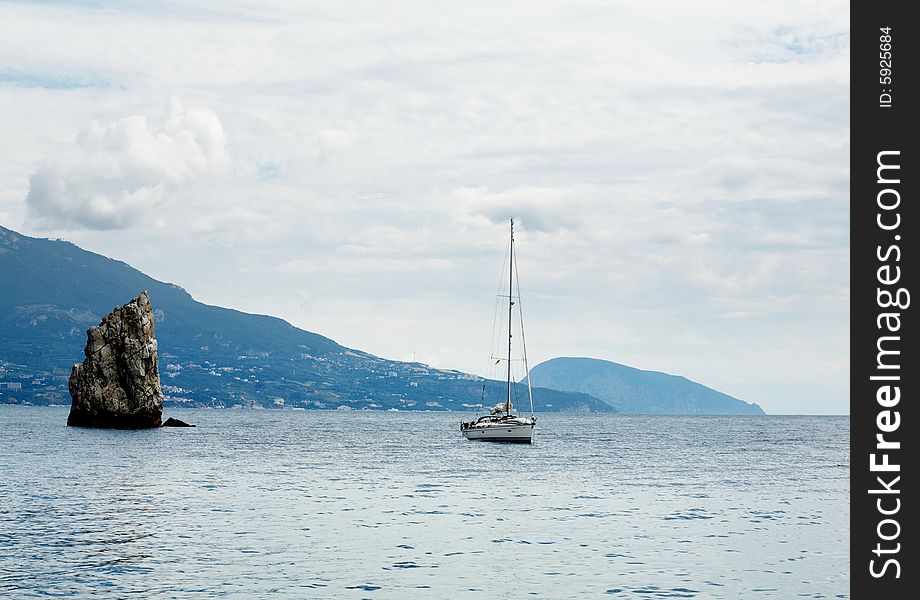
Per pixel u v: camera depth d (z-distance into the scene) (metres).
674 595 37.59
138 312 148.50
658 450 133.38
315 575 39.91
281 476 81.12
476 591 37.78
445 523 54.16
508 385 145.88
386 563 42.56
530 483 78.12
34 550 43.69
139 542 46.16
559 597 37.06
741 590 38.56
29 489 66.69
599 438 176.25
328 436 169.00
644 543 48.38
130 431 143.50
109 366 147.50
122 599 35.50
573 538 49.69
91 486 69.44
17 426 169.75
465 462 102.75
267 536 48.62
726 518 57.41
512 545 47.44
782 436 199.75
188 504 60.31
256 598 36.03
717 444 156.00
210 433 161.00
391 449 126.69
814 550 46.84
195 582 38.22
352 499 64.81
